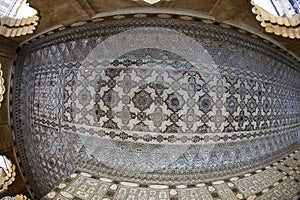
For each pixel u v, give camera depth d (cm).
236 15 221
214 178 285
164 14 237
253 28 241
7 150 284
